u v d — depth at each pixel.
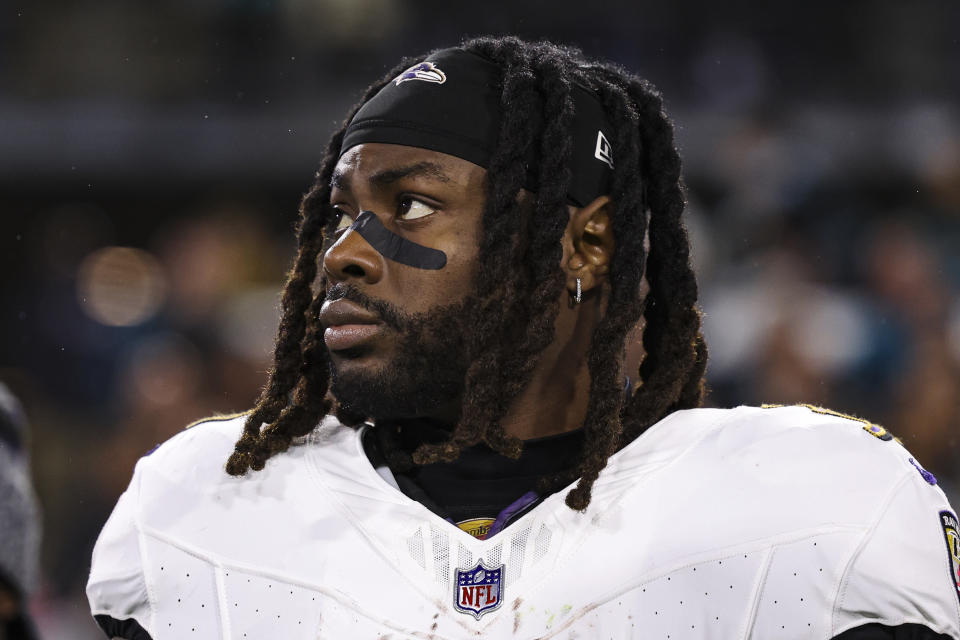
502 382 4.41
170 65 20.47
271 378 4.84
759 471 4.33
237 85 20.31
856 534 4.16
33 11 20.81
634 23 20.53
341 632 4.18
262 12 20.50
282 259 18.81
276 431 4.75
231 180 19.48
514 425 4.59
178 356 16.77
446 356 4.36
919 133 18.30
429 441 4.66
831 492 4.26
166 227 20.23
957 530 4.39
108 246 20.25
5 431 5.70
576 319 4.63
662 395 4.71
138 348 18.20
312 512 4.47
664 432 4.54
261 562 4.39
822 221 16.50
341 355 4.40
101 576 4.62
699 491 4.30
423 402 4.41
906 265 14.77
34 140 19.66
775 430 4.48
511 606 4.14
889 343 14.22
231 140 19.42
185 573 4.48
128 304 18.75
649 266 4.90
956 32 20.70
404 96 4.47
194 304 18.16
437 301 4.32
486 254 4.34
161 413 15.09
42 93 20.41
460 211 4.37
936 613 4.09
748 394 13.90
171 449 4.91
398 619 4.16
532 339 4.37
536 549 4.24
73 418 17.83
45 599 13.98
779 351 13.88
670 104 19.89
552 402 4.62
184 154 19.41
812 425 4.50
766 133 18.05
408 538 4.32
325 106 19.62
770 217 16.03
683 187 4.94
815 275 15.26
